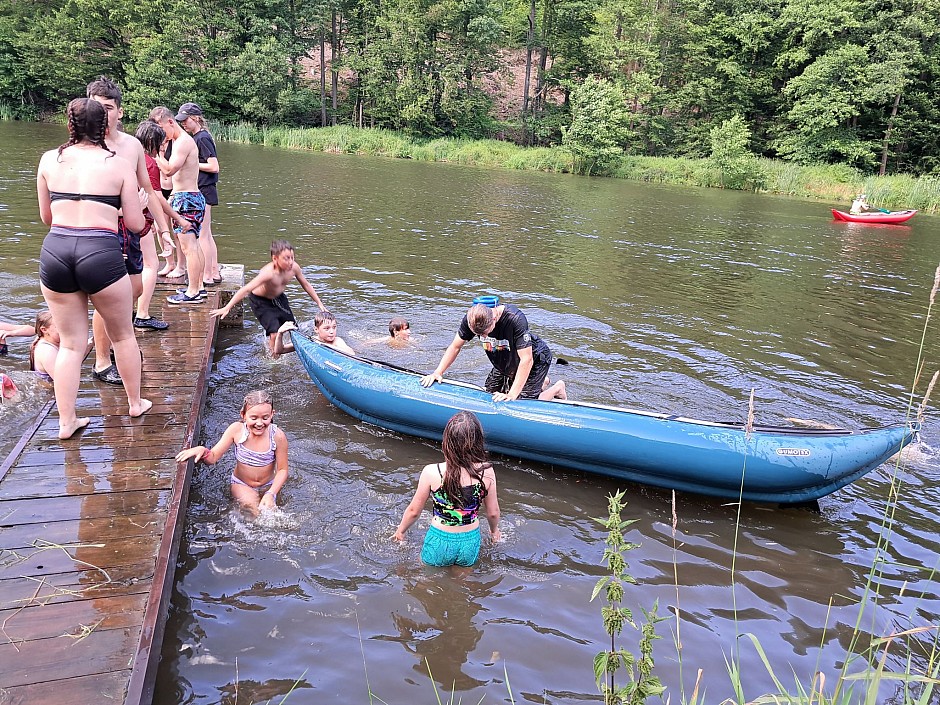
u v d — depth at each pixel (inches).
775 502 174.4
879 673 90.8
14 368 214.4
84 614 106.2
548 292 371.6
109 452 153.9
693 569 146.9
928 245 641.0
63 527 126.8
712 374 260.2
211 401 210.2
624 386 240.2
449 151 1305.4
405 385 196.1
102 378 191.3
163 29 1336.1
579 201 826.8
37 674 93.9
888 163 1252.5
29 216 445.4
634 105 1395.2
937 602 140.6
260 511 154.4
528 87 1485.0
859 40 1230.9
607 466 180.1
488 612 129.3
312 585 133.5
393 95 1414.9
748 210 859.4
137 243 176.1
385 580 136.5
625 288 395.2
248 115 1416.1
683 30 1386.6
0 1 1350.9
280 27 1446.9
